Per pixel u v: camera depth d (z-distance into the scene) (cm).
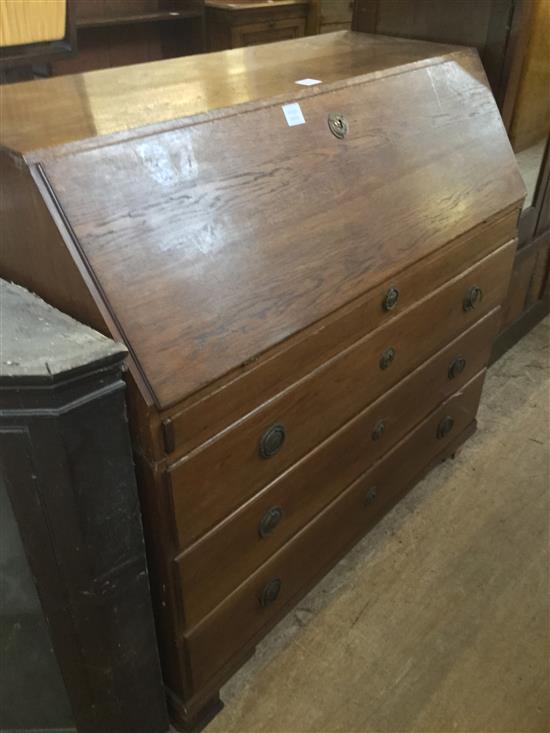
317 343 116
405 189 131
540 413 226
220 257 100
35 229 88
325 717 138
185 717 129
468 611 160
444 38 167
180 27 319
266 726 136
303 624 156
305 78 127
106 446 89
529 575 169
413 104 137
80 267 85
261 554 128
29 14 129
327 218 116
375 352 134
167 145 97
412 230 131
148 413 89
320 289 112
